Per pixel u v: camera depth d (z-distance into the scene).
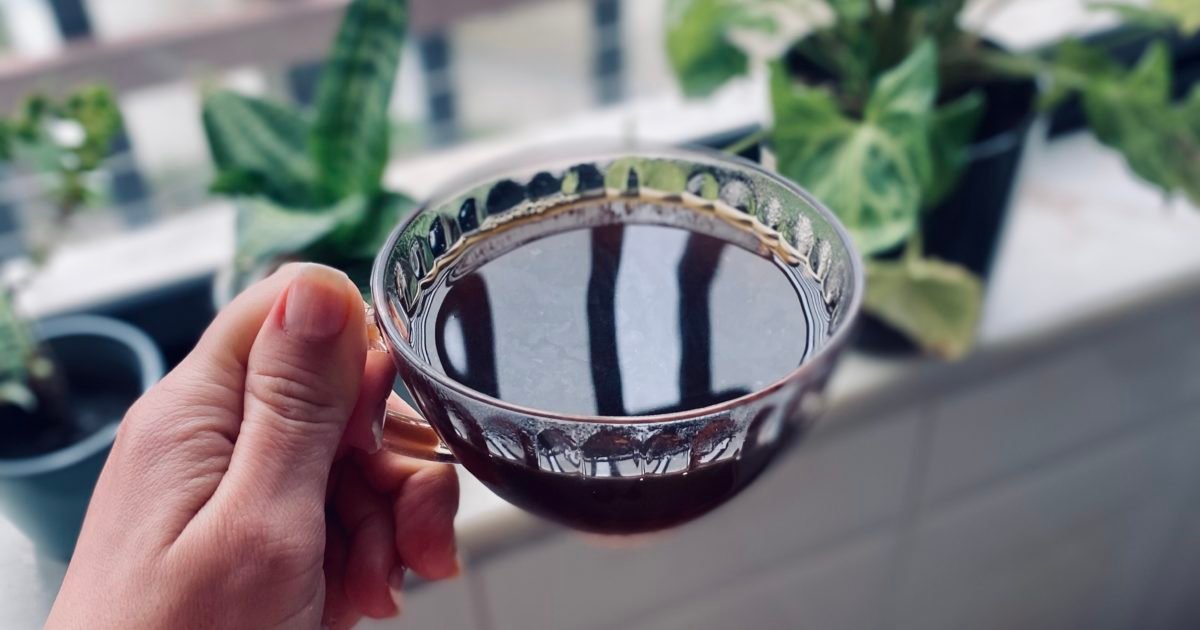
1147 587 0.66
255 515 0.25
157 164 0.47
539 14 0.50
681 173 0.27
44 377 0.37
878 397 0.45
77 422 0.38
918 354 0.46
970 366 0.46
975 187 0.40
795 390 0.21
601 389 0.23
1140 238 0.52
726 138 0.44
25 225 0.45
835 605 0.55
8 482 0.33
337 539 0.33
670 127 0.49
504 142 0.51
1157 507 0.61
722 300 0.24
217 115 0.35
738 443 0.22
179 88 0.46
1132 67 0.56
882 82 0.36
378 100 0.35
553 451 0.21
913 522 0.53
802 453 0.47
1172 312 0.50
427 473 0.33
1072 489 0.56
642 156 0.27
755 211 0.26
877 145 0.35
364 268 0.31
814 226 0.24
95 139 0.36
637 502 0.23
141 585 0.25
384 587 0.32
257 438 0.25
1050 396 0.51
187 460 0.26
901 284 0.41
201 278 0.45
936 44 0.39
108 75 0.44
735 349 0.23
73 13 0.43
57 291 0.44
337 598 0.33
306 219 0.33
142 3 0.44
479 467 0.23
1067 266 0.51
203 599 0.25
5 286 0.38
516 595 0.45
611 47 0.53
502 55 0.51
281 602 0.26
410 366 0.21
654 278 0.25
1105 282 0.50
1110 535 0.60
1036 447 0.53
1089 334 0.48
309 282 0.25
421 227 0.25
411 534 0.32
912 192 0.34
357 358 0.26
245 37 0.46
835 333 0.22
